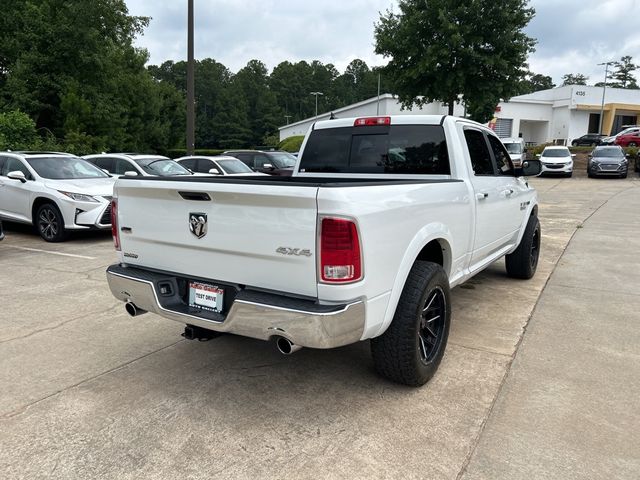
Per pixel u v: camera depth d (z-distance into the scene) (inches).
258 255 112.7
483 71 800.3
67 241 354.9
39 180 356.5
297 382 140.3
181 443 111.2
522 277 248.1
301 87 4960.6
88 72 1072.2
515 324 185.2
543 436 113.3
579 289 232.5
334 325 104.3
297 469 102.1
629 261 291.6
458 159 163.6
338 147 183.8
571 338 171.3
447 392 133.7
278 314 107.3
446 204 144.6
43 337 172.7
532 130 2106.3
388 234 115.3
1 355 157.5
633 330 179.0
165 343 168.2
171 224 127.2
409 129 170.4
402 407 126.2
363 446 109.8
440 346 141.3
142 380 141.3
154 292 128.0
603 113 1990.7
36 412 123.8
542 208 551.2
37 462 104.3
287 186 105.7
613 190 761.6
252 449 108.9
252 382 140.3
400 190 122.3
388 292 117.9
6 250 321.4
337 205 102.6
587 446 109.6
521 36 773.3
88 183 360.8
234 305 113.0
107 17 1086.4
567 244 343.6
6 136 772.6
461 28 775.1
